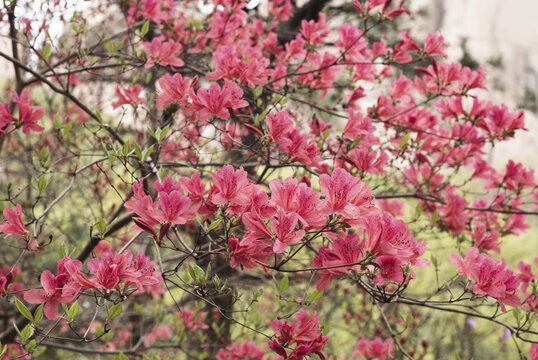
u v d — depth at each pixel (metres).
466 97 2.69
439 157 2.96
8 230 1.79
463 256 2.47
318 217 1.50
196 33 3.17
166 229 1.49
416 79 2.94
